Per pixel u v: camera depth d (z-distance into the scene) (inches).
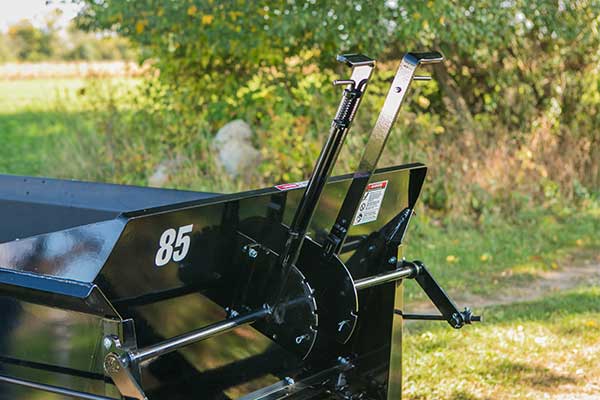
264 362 106.1
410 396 157.2
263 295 102.2
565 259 268.1
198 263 93.4
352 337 119.5
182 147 300.2
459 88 326.6
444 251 267.3
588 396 159.0
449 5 278.8
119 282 85.5
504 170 306.3
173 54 312.7
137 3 292.2
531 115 325.7
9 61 793.6
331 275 104.3
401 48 305.9
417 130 300.2
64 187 142.8
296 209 102.3
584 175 344.5
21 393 88.7
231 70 313.1
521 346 185.6
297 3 283.6
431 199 298.8
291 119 285.0
